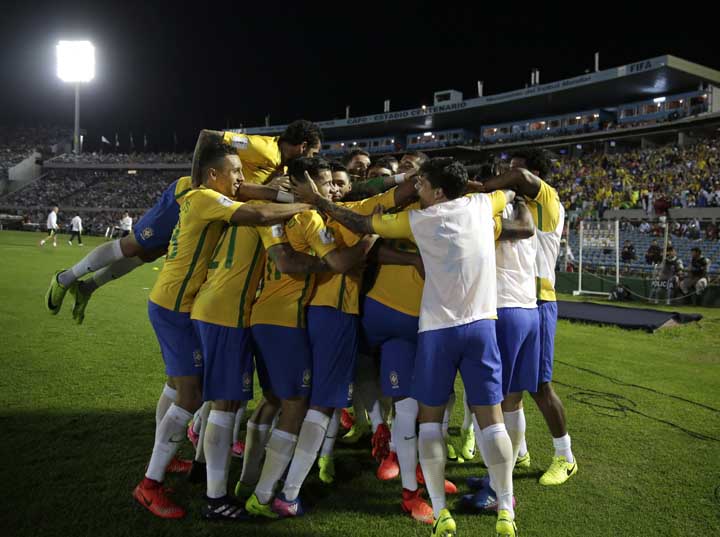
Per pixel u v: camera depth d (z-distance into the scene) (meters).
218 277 3.02
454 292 2.79
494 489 3.10
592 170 33.88
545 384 3.46
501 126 48.25
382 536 2.80
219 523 2.87
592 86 37.72
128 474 3.30
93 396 4.69
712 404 5.11
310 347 3.12
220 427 2.95
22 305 8.66
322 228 3.01
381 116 50.56
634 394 5.40
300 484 3.00
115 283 12.45
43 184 57.50
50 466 3.37
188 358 3.05
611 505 3.14
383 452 3.64
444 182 2.83
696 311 12.41
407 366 3.20
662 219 22.42
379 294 3.27
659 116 38.81
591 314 10.55
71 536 2.65
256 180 3.53
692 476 3.53
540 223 3.48
